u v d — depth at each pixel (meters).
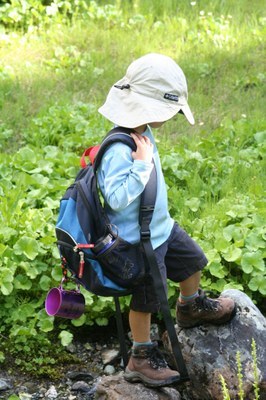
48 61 8.30
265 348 3.99
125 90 3.48
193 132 6.89
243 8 9.84
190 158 5.98
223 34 9.01
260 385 3.87
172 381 3.72
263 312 4.75
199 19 9.36
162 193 3.58
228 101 7.55
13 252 4.68
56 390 4.25
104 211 3.47
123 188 3.32
